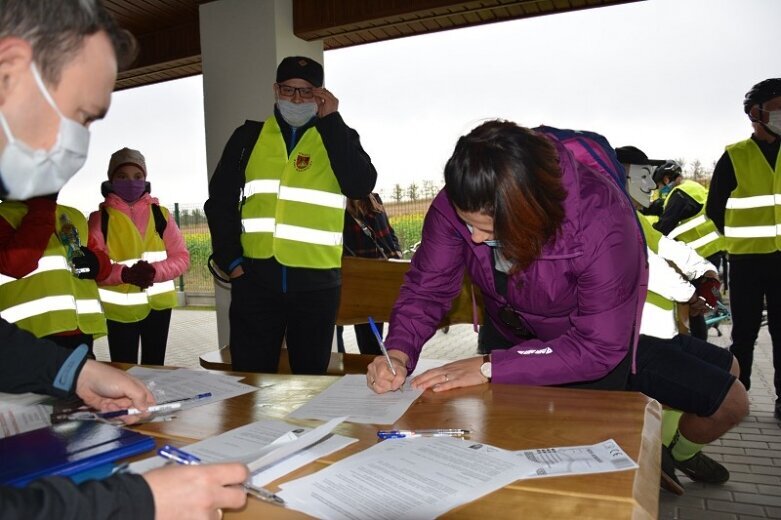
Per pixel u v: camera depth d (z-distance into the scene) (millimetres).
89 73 1000
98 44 1001
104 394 1523
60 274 3035
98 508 802
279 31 5551
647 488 1092
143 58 6727
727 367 2412
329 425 1294
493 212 1502
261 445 1317
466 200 1501
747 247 3967
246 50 5652
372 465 1192
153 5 5902
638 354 2324
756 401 4328
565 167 1639
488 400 1620
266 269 2857
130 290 3918
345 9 5422
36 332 2930
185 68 7027
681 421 2686
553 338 1995
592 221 1659
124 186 4047
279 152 2955
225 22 5707
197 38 6344
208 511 896
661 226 5125
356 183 2945
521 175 1455
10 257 2770
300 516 1011
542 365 1764
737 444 3584
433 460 1209
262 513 1032
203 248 11406
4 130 976
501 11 5363
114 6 5887
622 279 1702
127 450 1212
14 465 1101
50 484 805
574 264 1693
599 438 1311
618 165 1915
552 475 1125
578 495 1046
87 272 3168
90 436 1272
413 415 1521
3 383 1459
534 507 1013
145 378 1968
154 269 3807
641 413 1464
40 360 1479
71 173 1110
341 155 2881
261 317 2939
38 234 2799
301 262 2842
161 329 4195
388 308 3926
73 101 1010
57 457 1142
